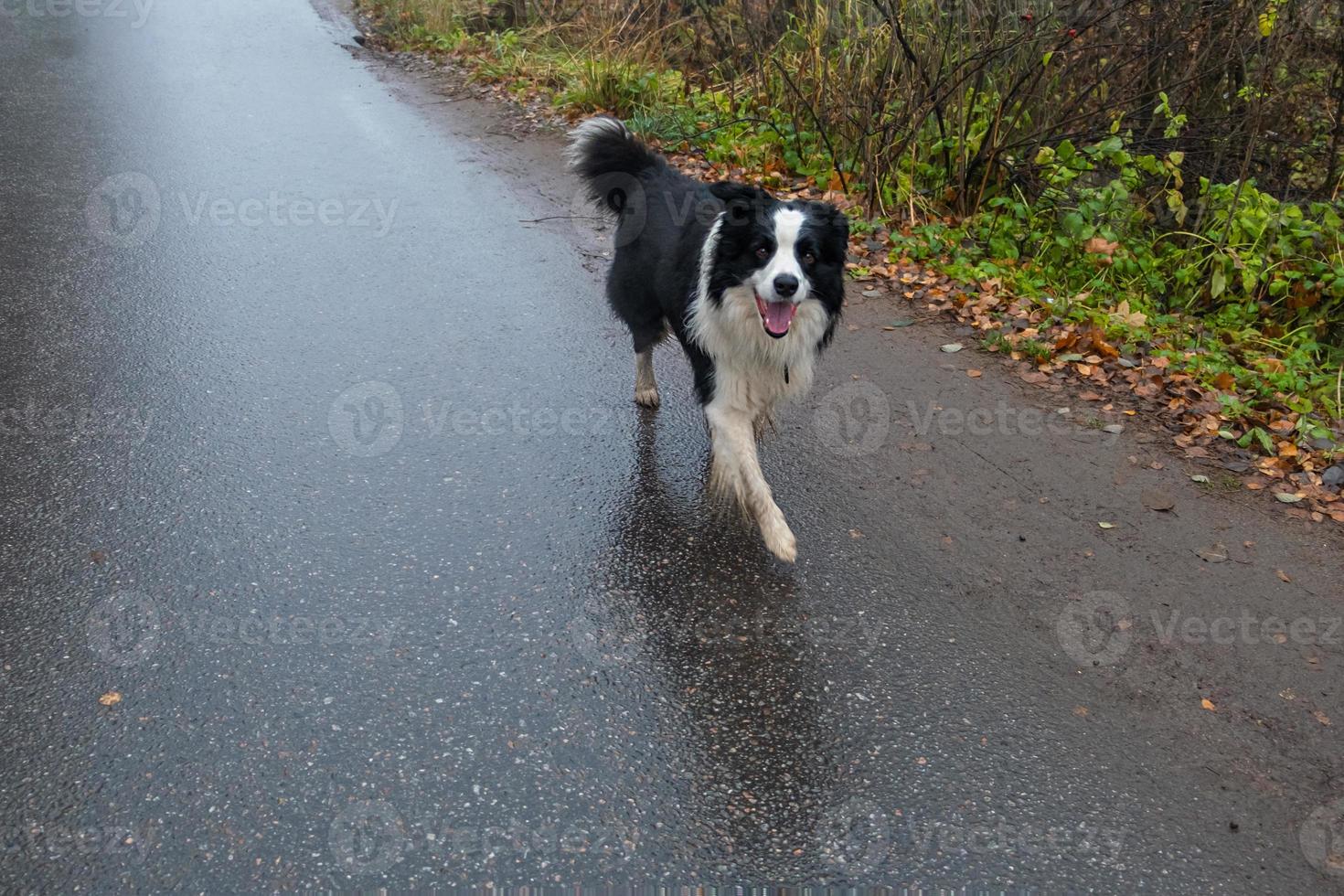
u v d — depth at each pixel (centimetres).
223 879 236
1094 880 250
